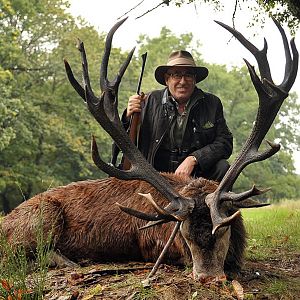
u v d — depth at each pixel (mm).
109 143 32438
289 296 4836
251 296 4699
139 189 5895
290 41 5062
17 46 26172
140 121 6453
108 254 5973
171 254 5523
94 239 5934
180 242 5336
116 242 5887
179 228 5066
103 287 4836
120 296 4621
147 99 6527
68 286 4969
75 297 4719
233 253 5316
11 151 29703
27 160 31125
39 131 29750
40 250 4926
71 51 31203
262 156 4891
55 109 31844
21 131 28641
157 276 4977
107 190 6062
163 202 5691
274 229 9039
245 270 5633
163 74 6500
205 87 53906
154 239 5660
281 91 4938
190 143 6395
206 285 4676
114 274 5309
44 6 30359
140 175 5043
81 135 32031
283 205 18109
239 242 5363
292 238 7961
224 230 4727
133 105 6387
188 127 6387
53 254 5930
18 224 5953
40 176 30406
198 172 6285
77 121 32062
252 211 15375
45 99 31406
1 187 28984
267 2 9453
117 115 5207
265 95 4965
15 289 4543
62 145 32031
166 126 6387
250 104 52938
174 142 6402
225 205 4926
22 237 5871
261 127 4988
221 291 4641
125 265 5746
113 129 5148
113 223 5895
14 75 30391
